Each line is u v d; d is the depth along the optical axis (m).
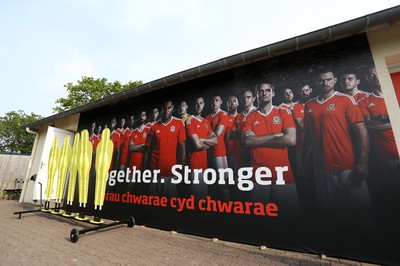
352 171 2.92
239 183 3.71
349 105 3.11
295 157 3.34
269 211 3.35
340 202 2.90
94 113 6.95
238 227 3.54
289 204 3.22
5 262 2.62
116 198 5.39
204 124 4.39
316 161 3.17
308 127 3.34
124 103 6.06
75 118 7.89
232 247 3.27
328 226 2.91
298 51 3.66
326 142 3.16
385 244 2.57
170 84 4.88
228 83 4.27
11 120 31.34
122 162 5.58
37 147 9.25
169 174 4.61
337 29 3.09
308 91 3.45
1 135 29.80
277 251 3.08
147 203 4.77
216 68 4.15
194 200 4.12
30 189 8.67
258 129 3.74
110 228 4.50
